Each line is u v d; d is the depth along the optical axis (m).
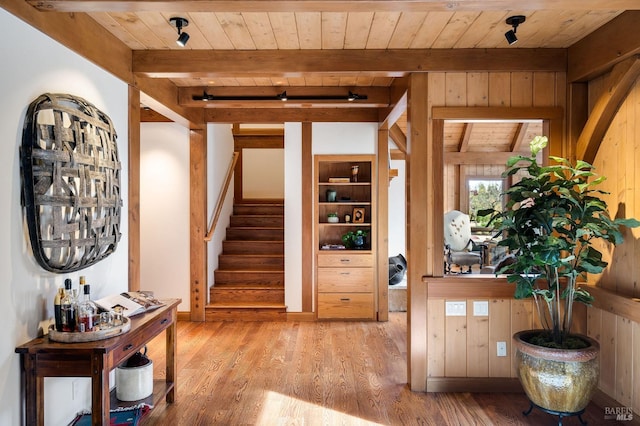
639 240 2.67
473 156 8.01
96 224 2.58
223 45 3.18
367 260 5.30
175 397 3.04
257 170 7.79
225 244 6.24
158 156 5.35
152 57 3.29
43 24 2.26
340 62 3.24
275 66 3.26
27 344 2.12
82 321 2.19
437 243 3.27
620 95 2.79
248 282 5.76
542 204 2.67
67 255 2.37
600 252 3.01
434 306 3.25
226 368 3.71
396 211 7.36
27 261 2.19
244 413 2.88
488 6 2.10
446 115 3.24
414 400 3.08
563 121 3.25
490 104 3.27
